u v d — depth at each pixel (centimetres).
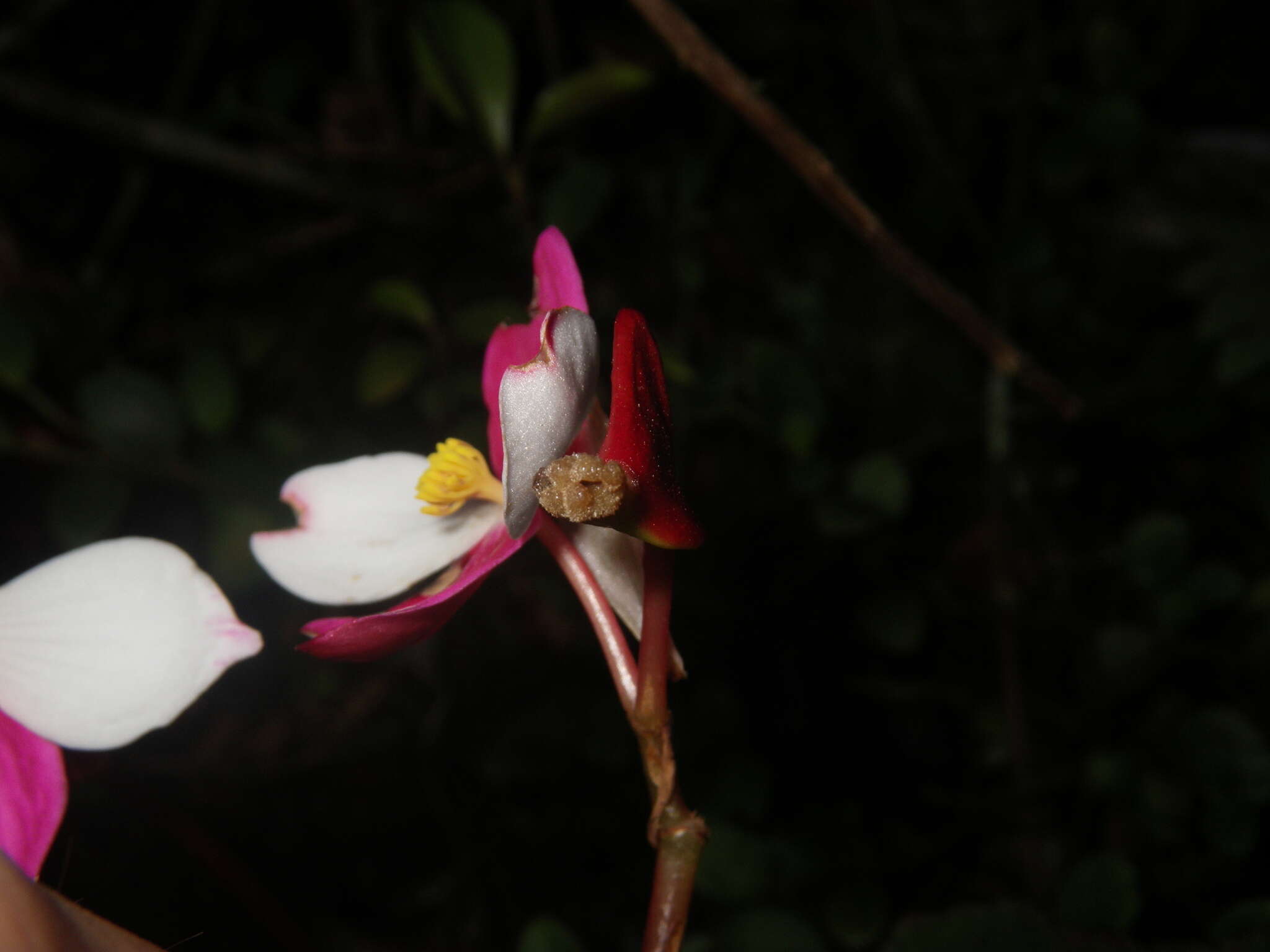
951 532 33
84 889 24
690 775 26
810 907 21
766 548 32
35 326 30
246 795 28
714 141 35
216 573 25
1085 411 32
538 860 28
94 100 32
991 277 32
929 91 37
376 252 35
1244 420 35
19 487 30
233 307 35
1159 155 38
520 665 30
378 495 13
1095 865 16
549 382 10
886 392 34
